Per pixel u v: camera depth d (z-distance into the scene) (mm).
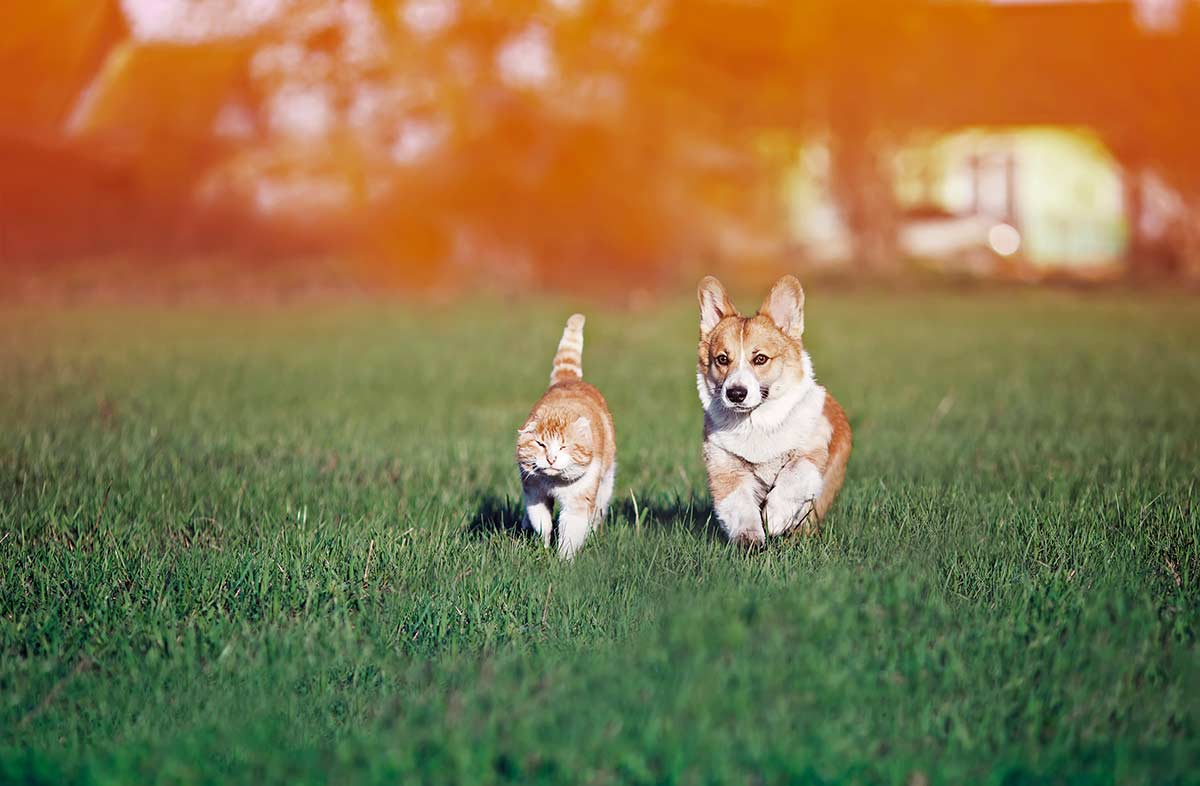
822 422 6059
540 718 3812
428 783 3539
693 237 37031
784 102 37188
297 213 35094
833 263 38281
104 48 37594
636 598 5020
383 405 11352
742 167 37719
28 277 32000
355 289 32562
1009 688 4117
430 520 6566
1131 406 10945
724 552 5535
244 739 3834
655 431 9477
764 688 3953
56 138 35281
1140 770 3527
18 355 15711
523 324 21078
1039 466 7883
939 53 39750
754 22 36156
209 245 35094
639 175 36156
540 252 35344
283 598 5234
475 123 35156
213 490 7230
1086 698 4023
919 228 41531
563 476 5836
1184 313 23375
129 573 5547
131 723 4094
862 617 4516
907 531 6000
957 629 4574
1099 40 41250
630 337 18484
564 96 35344
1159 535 5914
